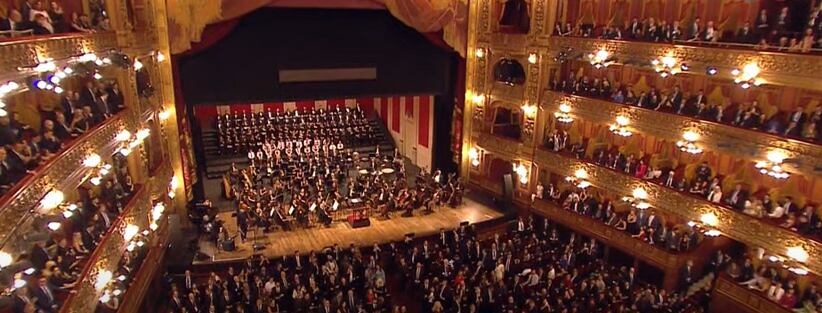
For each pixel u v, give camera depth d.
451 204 26.50
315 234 23.11
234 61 23.69
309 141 33.25
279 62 24.45
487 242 23.23
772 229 16.92
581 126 25.27
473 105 28.12
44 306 10.21
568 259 20.77
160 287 19.12
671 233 20.23
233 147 33.06
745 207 17.95
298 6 22.64
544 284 18.52
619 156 22.14
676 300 18.19
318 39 24.89
